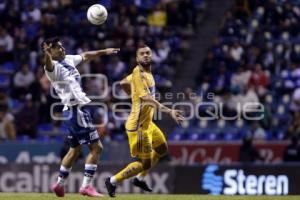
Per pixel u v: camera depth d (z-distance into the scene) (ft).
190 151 187.73
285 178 161.79
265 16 232.32
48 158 187.01
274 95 206.08
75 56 109.50
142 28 231.71
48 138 198.29
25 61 224.94
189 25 236.43
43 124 201.67
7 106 201.36
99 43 227.40
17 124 198.90
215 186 163.73
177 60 224.53
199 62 225.56
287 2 236.43
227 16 233.55
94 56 110.93
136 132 107.04
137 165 107.34
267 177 162.09
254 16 233.76
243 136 191.93
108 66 215.31
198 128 197.67
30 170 170.30
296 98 203.00
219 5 245.04
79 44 228.84
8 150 188.85
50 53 106.32
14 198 103.91
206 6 245.24
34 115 199.31
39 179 169.68
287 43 223.10
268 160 185.26
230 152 186.29
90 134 107.34
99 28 232.32
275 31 228.22
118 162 169.58
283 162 182.50
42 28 231.71
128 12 237.04
